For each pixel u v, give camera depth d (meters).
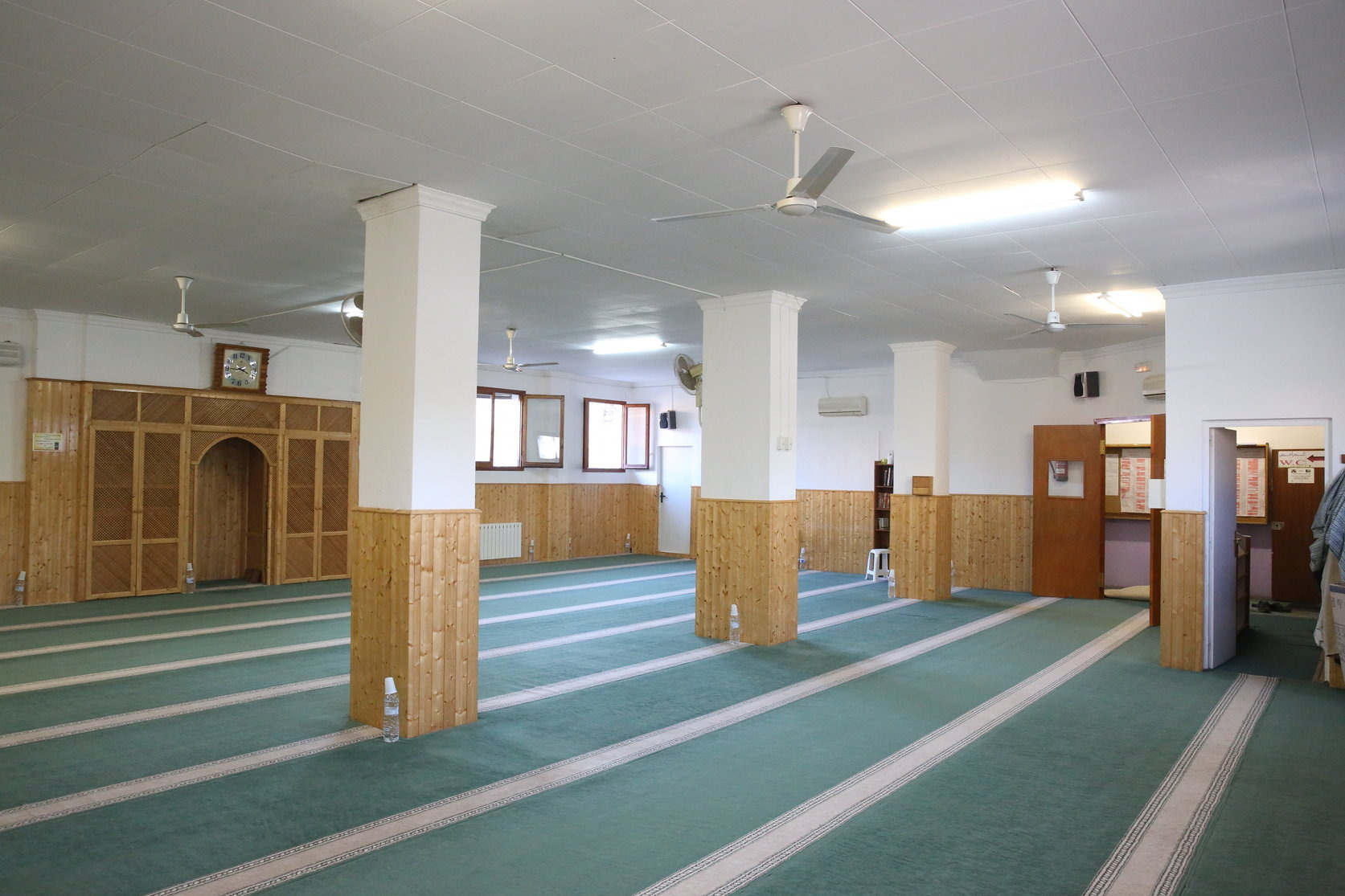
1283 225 6.37
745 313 9.08
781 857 3.90
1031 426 13.39
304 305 9.95
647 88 4.32
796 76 4.19
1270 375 7.70
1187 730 5.95
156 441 11.30
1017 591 13.24
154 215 6.49
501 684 6.97
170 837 4.02
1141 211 6.16
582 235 6.93
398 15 3.64
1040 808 4.51
